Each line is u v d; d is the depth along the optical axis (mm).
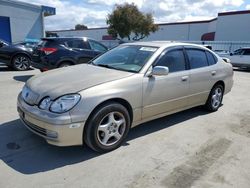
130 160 3332
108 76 3594
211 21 37344
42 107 3139
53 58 7969
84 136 3256
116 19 38344
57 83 3398
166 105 4242
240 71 16109
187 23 40438
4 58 10500
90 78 3512
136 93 3654
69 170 3041
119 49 4719
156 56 4078
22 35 19828
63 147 3582
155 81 3918
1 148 3492
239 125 4836
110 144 3512
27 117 3303
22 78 8961
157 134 4219
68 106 3041
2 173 2916
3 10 18297
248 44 24391
